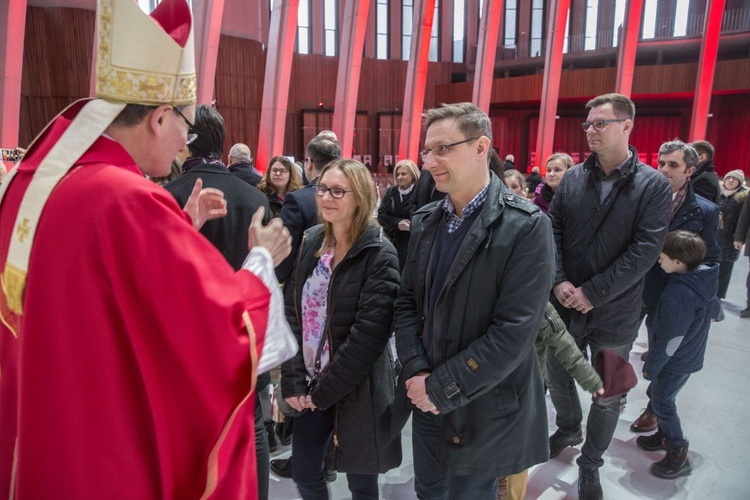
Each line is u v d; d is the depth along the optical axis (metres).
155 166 1.09
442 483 2.02
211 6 12.05
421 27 17.22
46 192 0.95
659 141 21.62
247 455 1.07
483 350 1.58
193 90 1.11
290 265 3.24
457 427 1.70
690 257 2.62
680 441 2.73
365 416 2.06
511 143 23.05
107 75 0.99
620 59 17.56
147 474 0.94
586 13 21.56
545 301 1.63
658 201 2.39
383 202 4.79
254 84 18.16
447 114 1.66
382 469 2.08
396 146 22.20
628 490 2.62
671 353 2.62
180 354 0.92
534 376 1.78
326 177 2.03
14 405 1.03
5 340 1.04
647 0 20.66
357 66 15.98
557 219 2.72
